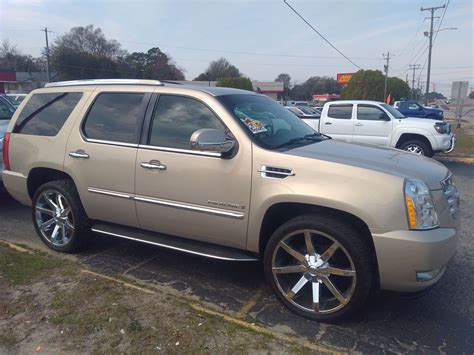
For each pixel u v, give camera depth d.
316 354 2.87
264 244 3.60
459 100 22.17
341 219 3.19
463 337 3.14
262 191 3.34
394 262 2.97
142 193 3.92
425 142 11.37
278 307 3.52
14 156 4.80
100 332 3.07
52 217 4.68
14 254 4.45
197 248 3.79
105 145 4.11
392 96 53.12
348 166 3.15
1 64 85.69
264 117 3.95
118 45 86.81
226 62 102.69
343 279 3.30
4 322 3.19
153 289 3.76
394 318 3.38
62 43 81.69
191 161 3.63
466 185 8.76
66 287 3.73
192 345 2.93
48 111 4.65
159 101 3.97
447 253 3.06
